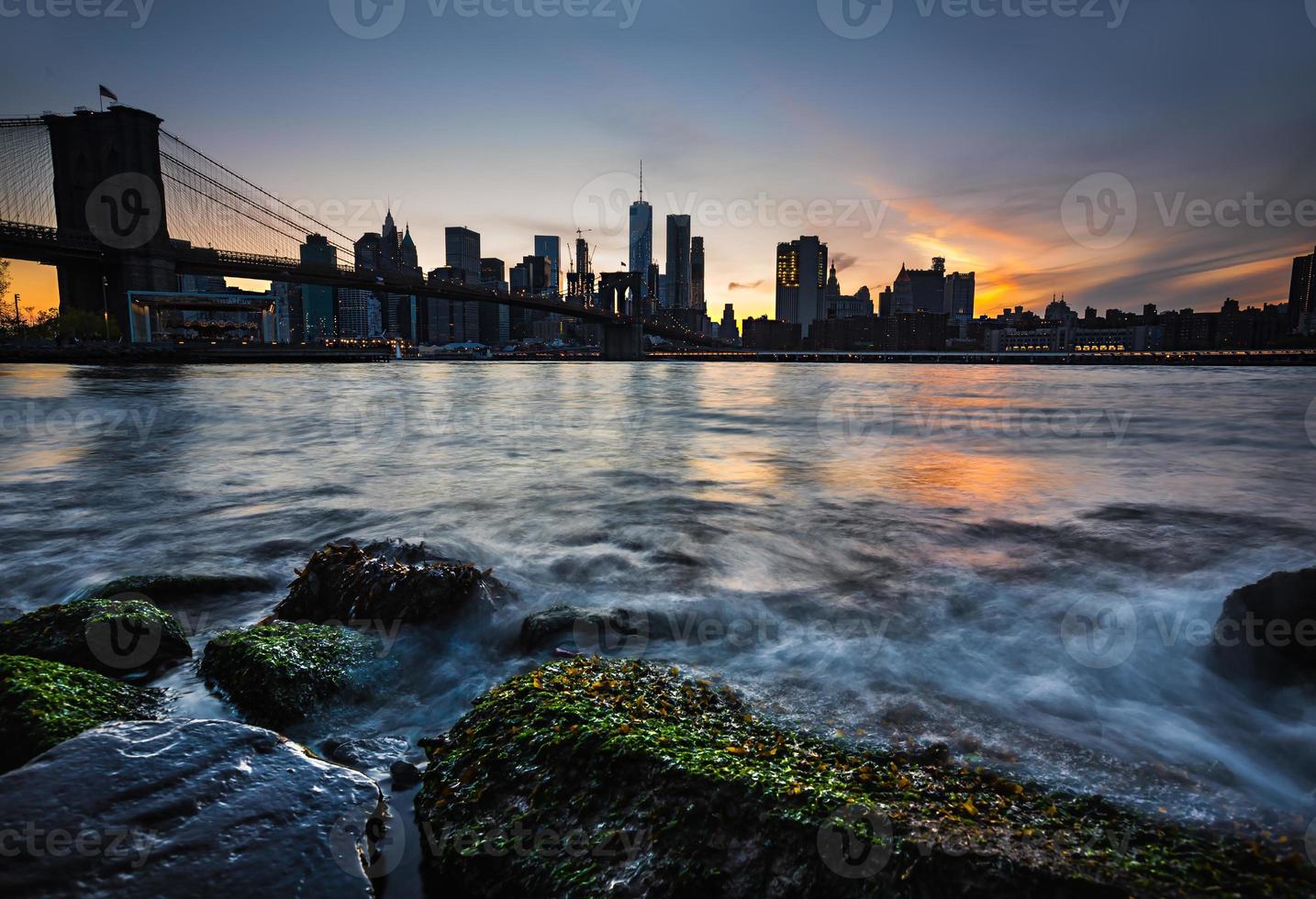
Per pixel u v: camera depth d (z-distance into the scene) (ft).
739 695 11.16
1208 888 6.25
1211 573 18.65
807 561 19.89
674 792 7.32
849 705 10.87
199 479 33.86
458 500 28.86
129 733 8.22
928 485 32.40
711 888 6.45
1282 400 103.14
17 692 9.57
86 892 5.83
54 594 17.54
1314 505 27.61
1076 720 10.44
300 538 22.65
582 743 8.13
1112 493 30.45
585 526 24.29
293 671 11.24
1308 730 10.17
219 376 169.68
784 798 7.00
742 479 34.12
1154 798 8.29
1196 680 11.96
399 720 11.19
